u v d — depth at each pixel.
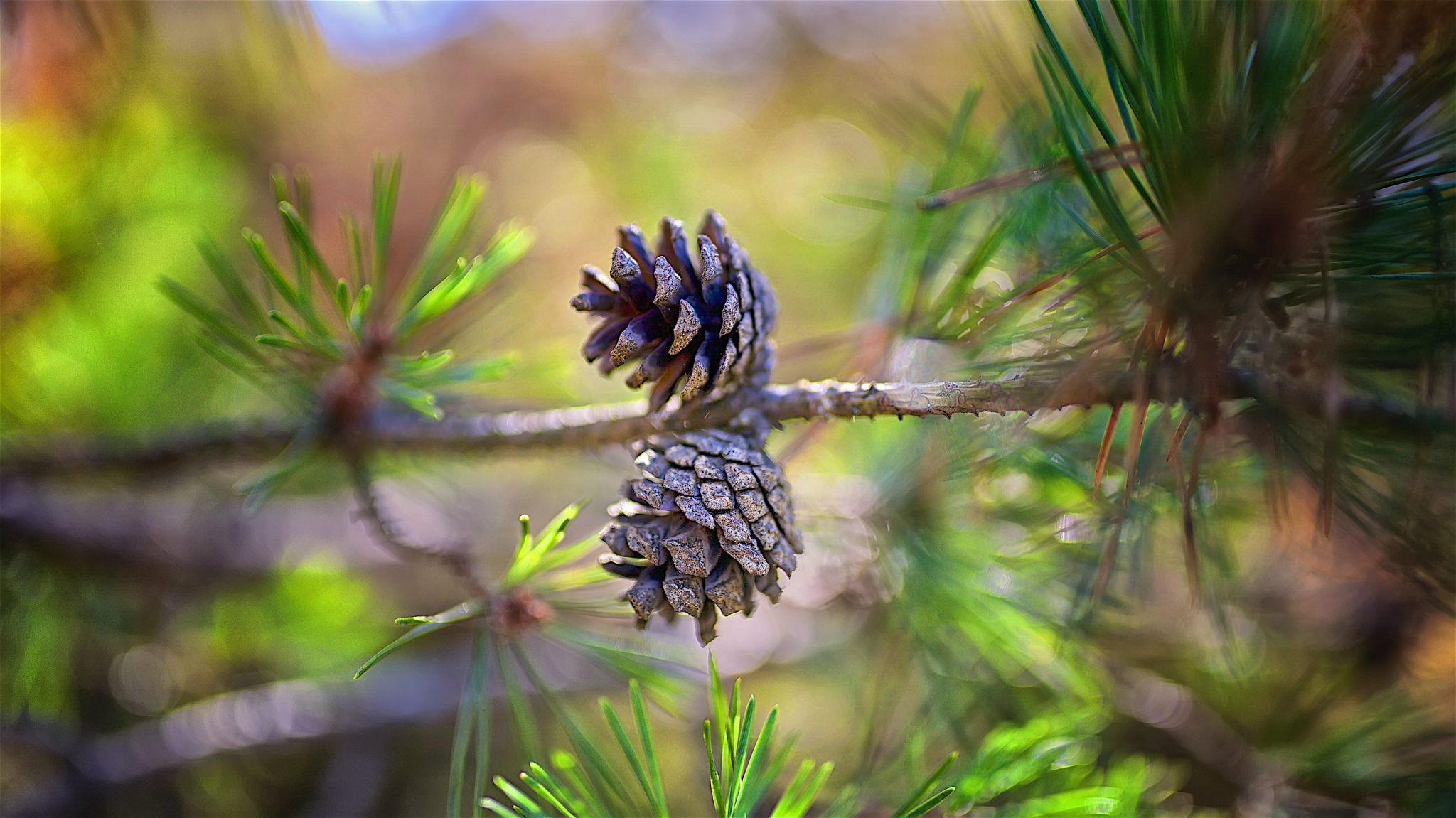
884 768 0.53
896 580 0.54
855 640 0.66
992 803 0.52
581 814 0.45
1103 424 0.50
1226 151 0.42
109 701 0.86
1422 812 0.53
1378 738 0.55
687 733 0.79
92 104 0.59
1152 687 0.58
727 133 1.40
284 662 0.79
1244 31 0.42
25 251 0.58
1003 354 0.46
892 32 1.37
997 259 0.50
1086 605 0.52
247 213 0.93
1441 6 0.41
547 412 0.49
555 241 1.18
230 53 0.67
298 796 0.90
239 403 0.72
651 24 1.57
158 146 0.65
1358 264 0.42
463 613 0.47
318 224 1.06
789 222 1.18
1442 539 0.45
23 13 0.54
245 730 0.80
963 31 0.56
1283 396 0.44
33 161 0.58
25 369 0.60
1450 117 0.42
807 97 1.46
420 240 1.11
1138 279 0.43
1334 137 0.41
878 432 0.57
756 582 0.45
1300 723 0.56
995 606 0.52
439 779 0.90
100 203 0.59
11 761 0.83
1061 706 0.53
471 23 1.51
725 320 0.44
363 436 0.51
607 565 0.45
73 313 0.61
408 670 0.92
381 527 0.50
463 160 1.34
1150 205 0.42
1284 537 0.52
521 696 0.47
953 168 0.51
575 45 1.55
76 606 0.65
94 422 0.62
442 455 0.51
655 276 0.45
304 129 0.99
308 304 0.49
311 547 0.93
